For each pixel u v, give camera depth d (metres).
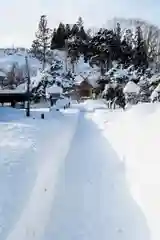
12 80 75.88
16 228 8.05
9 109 42.78
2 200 9.16
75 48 108.88
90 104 63.41
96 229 8.46
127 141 19.00
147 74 63.31
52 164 14.14
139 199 10.16
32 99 60.81
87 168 13.96
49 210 9.44
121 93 54.00
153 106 33.00
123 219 8.95
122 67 69.50
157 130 18.33
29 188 10.66
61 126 29.86
